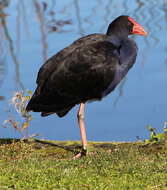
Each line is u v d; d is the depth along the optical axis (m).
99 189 10.84
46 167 12.01
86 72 13.17
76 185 11.04
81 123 13.49
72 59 13.16
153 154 12.98
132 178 11.39
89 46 13.39
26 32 21.94
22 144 13.84
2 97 17.22
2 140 14.50
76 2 24.61
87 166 12.09
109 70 13.37
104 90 13.56
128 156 12.72
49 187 10.96
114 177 11.45
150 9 24.11
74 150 13.74
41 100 13.02
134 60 14.01
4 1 24.78
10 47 20.58
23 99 14.18
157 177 11.40
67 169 11.82
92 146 13.74
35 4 24.75
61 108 13.29
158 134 13.99
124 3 24.84
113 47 13.63
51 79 13.01
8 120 14.47
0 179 11.30
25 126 14.30
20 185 11.04
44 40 21.00
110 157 12.63
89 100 13.62
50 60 13.34
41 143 14.35
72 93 13.21
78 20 22.88
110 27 14.16
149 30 22.06
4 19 23.41
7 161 12.76
